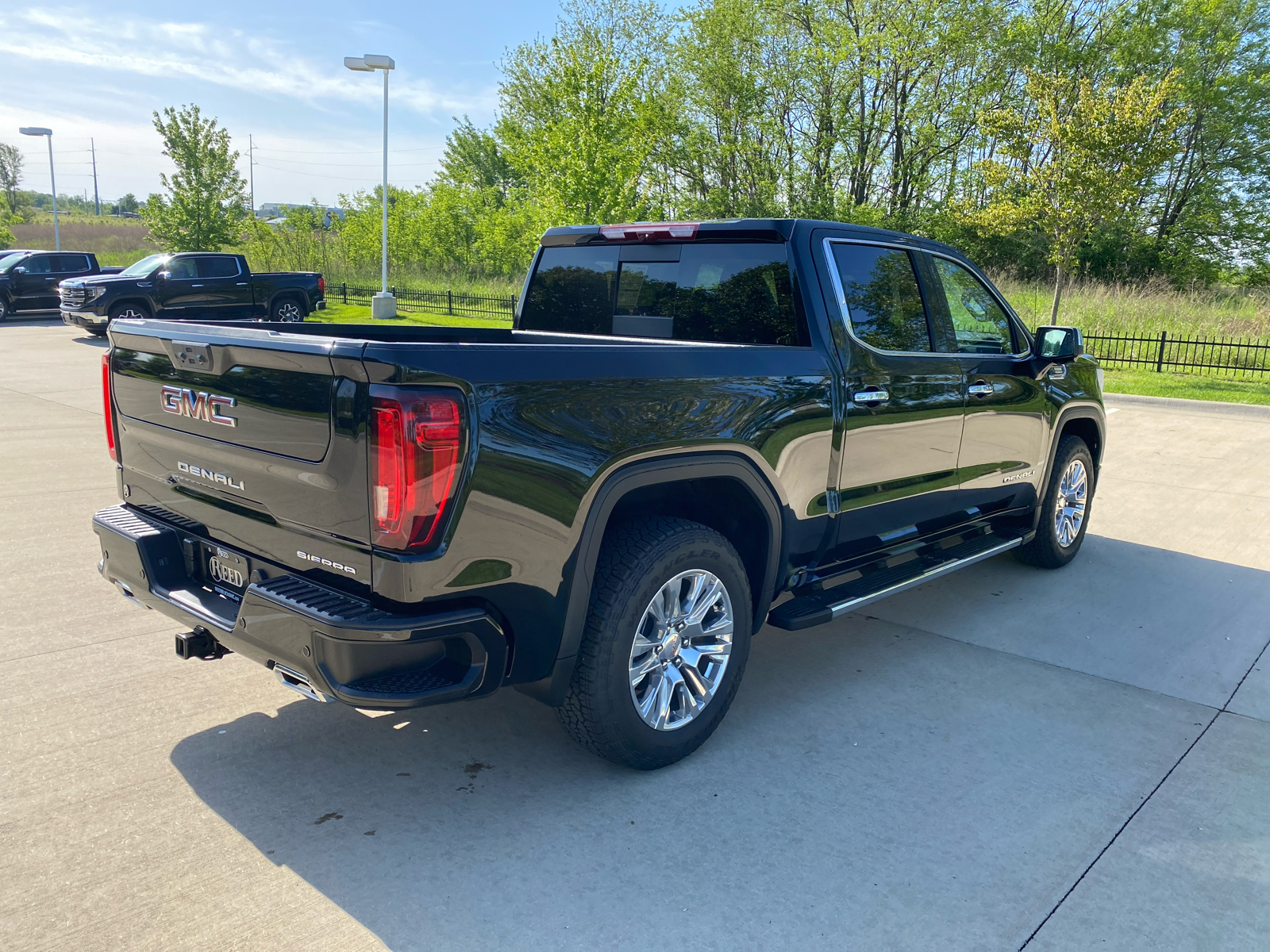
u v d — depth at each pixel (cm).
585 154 2141
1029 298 2052
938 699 371
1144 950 224
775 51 3127
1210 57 3066
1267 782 309
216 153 3095
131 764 304
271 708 348
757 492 320
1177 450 918
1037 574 545
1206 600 499
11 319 2302
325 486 241
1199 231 3219
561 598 263
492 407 241
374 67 2167
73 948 215
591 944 222
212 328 286
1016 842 270
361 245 3756
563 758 318
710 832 272
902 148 3206
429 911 233
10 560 507
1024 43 2856
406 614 237
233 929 224
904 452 391
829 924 231
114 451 336
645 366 281
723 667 320
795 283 350
